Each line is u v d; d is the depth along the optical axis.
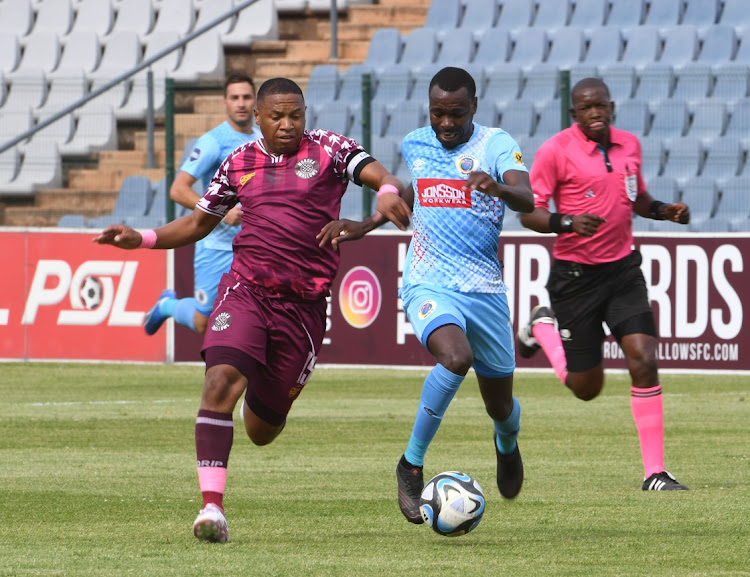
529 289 51.56
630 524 20.05
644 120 63.69
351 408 40.22
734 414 38.19
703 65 66.62
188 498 22.97
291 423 36.06
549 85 67.62
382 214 18.16
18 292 56.59
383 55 74.50
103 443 31.66
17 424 35.66
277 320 19.05
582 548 17.84
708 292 49.75
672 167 61.91
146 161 74.69
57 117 67.06
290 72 77.12
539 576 15.70
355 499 22.83
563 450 30.41
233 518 20.70
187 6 84.50
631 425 35.75
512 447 21.58
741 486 24.53
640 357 24.97
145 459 28.67
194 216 19.94
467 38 73.25
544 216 23.66
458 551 17.59
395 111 68.38
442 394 19.14
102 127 76.62
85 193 71.75
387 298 53.03
